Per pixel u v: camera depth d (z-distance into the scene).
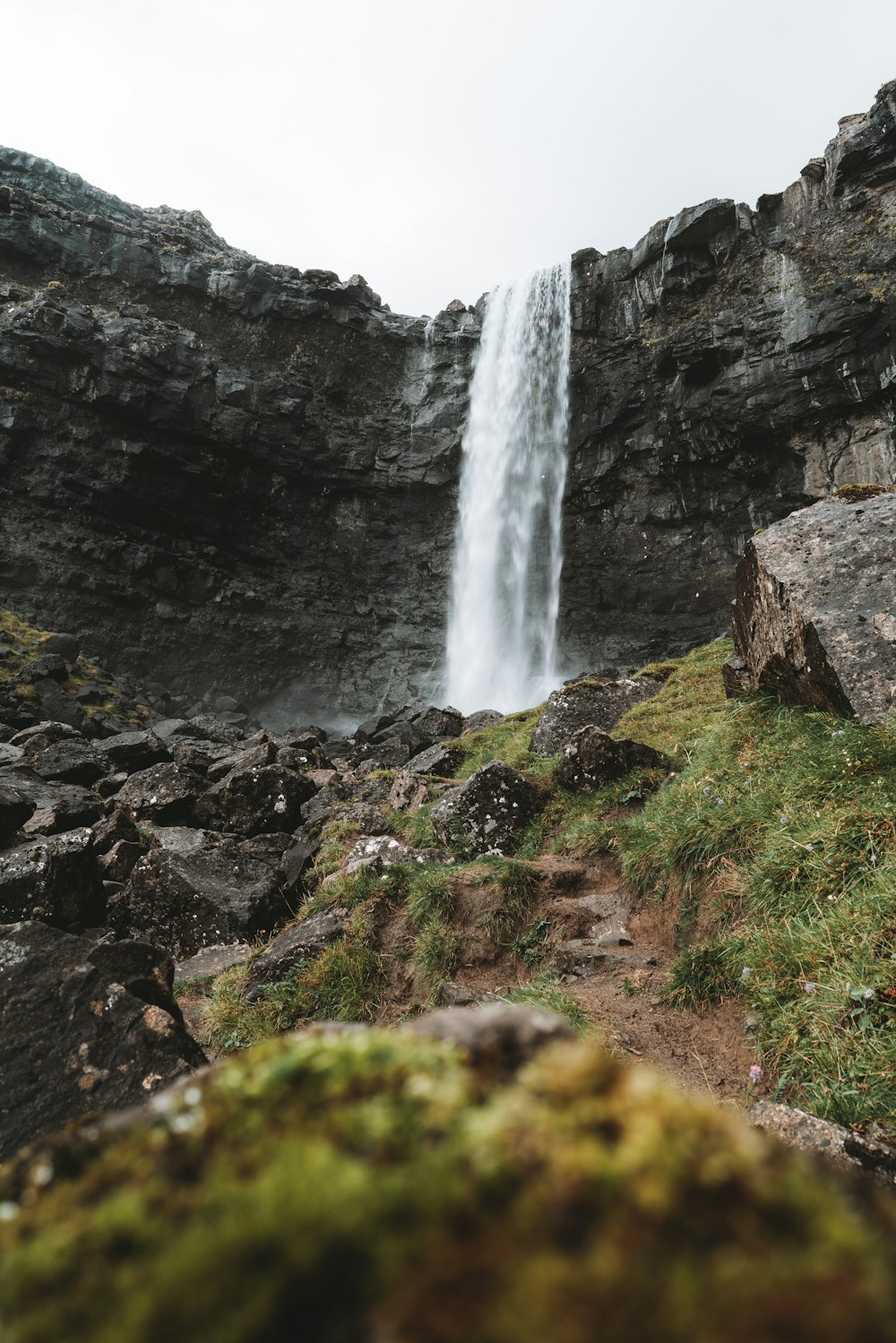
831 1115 3.02
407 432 42.47
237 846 9.46
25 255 36.62
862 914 3.82
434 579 41.94
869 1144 2.56
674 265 35.75
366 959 5.91
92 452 35.59
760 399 33.34
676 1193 0.35
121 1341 0.34
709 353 34.62
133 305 38.38
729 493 36.56
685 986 4.38
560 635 38.62
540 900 6.07
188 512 38.00
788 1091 3.36
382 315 43.00
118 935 7.72
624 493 38.75
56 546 34.22
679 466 36.91
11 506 34.00
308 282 41.91
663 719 10.44
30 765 13.91
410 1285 0.32
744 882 4.75
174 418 36.72
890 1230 0.41
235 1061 0.66
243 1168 0.46
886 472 31.34
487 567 40.50
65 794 12.05
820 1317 0.26
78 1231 0.45
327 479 41.09
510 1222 0.35
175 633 36.19
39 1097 2.66
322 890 7.25
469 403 42.34
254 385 39.03
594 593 38.66
